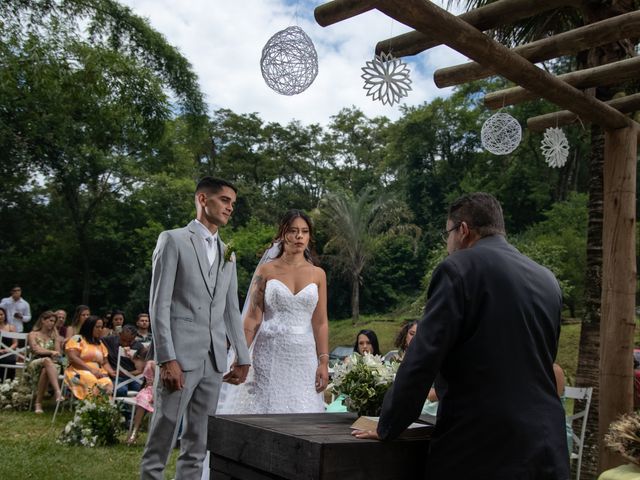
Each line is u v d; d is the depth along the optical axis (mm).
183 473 3695
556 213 26047
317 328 4180
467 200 2242
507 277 2000
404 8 2697
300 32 3025
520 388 1905
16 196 28094
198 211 3895
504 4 3062
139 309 28969
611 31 3387
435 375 1887
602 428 4160
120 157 28516
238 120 51281
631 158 4250
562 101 3859
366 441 1926
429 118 40812
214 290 3807
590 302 5344
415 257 35625
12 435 6516
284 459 1951
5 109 13805
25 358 8680
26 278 29641
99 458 5629
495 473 1834
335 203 33562
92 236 29484
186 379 3588
